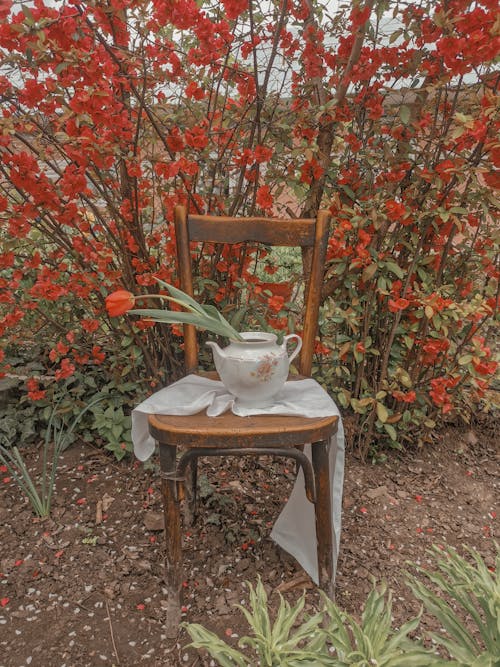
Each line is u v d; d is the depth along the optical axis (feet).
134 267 6.72
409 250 6.80
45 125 5.78
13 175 5.34
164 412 4.50
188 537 5.90
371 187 6.60
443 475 7.26
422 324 6.87
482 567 3.57
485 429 8.23
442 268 6.72
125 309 3.86
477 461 7.63
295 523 5.48
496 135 5.51
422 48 6.10
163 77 5.97
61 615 4.91
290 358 4.86
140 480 6.80
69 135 5.24
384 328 7.03
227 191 6.83
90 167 5.88
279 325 6.67
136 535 5.92
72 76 4.97
